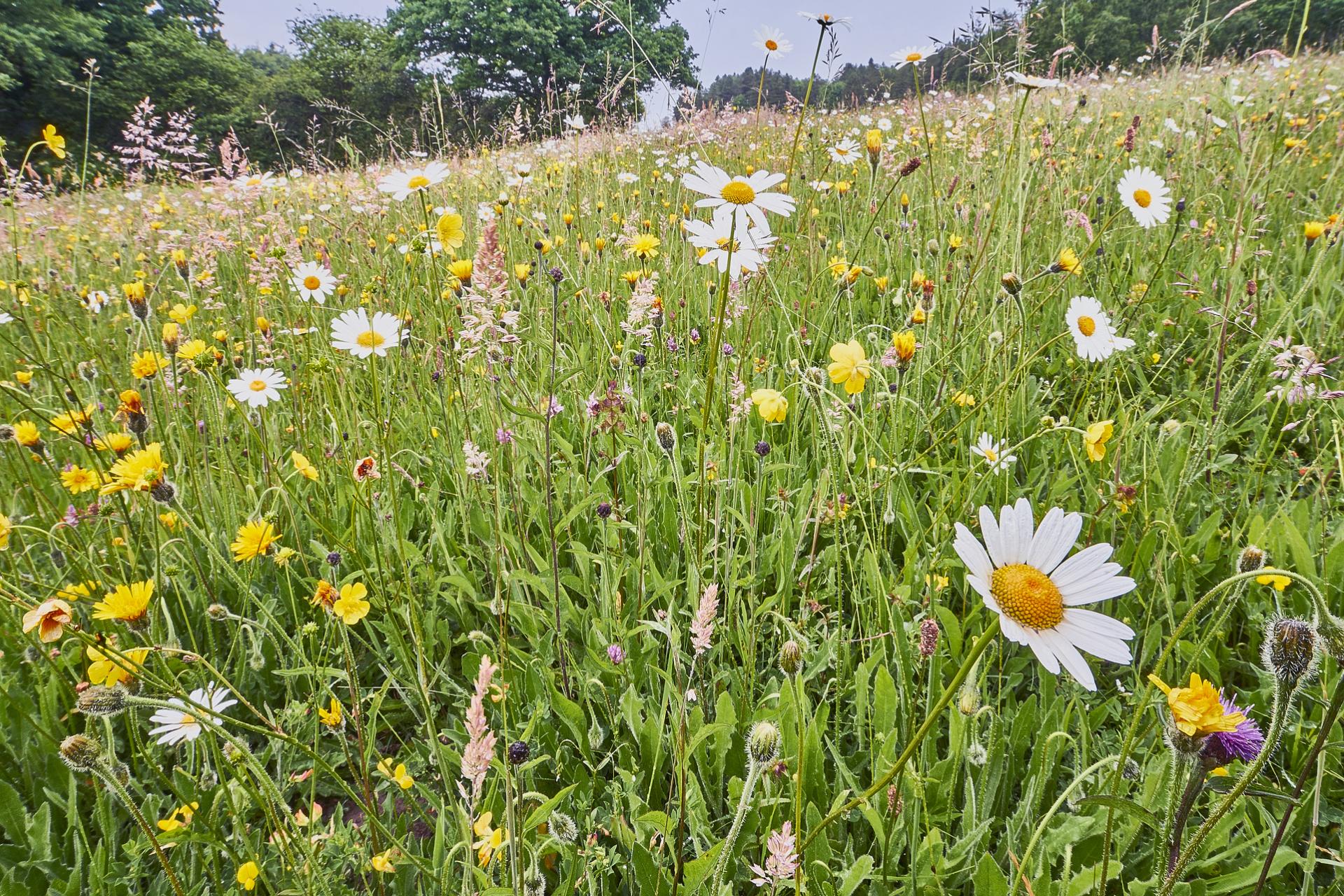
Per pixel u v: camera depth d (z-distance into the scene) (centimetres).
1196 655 128
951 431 204
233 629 188
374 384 204
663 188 493
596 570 211
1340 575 171
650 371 296
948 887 126
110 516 198
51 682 160
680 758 119
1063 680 167
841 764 135
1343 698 85
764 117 709
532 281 315
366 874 127
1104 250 374
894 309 345
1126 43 907
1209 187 444
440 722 176
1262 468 225
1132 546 187
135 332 319
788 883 103
